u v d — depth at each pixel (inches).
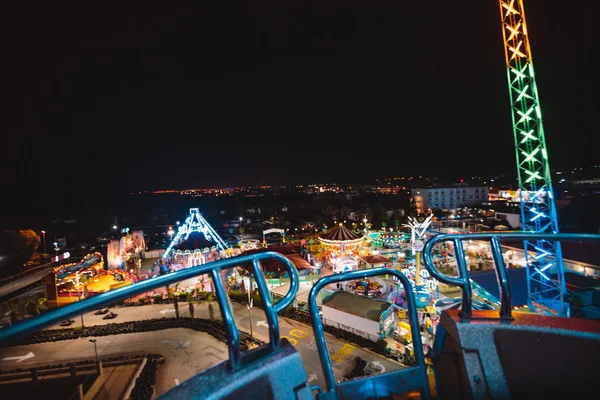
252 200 7800.2
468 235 94.0
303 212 5187.0
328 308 970.7
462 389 83.0
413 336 88.6
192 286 1417.3
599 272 1082.7
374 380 82.2
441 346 93.4
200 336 975.0
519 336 85.4
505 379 80.7
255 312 1109.7
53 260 1724.9
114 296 63.5
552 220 853.2
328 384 80.0
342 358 804.6
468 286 90.5
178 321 1062.4
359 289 1219.2
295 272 85.7
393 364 772.6
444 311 94.9
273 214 5049.2
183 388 66.2
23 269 1774.1
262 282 79.7
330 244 1558.8
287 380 72.8
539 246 892.6
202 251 1733.5
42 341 956.0
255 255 81.4
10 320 1119.0
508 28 915.4
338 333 903.7
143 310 1181.7
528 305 879.7
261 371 71.2
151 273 1763.0
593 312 355.3
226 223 3917.3
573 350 83.7
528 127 898.1
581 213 2324.1
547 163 862.5
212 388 66.4
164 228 4055.1
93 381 744.3
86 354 885.8
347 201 5644.7
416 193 4035.4
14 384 749.9
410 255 1797.5
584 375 82.1
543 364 82.7
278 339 77.9
